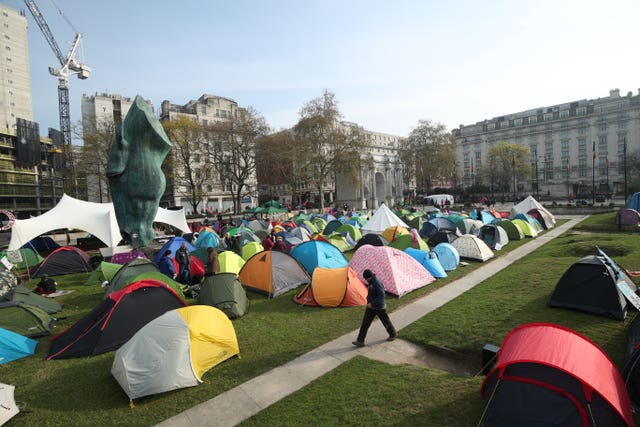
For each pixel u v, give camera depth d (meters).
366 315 8.12
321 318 10.16
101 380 7.19
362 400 5.84
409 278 12.48
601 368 4.71
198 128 49.09
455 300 10.99
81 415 6.06
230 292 10.66
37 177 77.62
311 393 6.20
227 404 6.11
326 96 56.41
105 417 5.97
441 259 15.41
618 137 89.81
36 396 6.71
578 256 15.95
